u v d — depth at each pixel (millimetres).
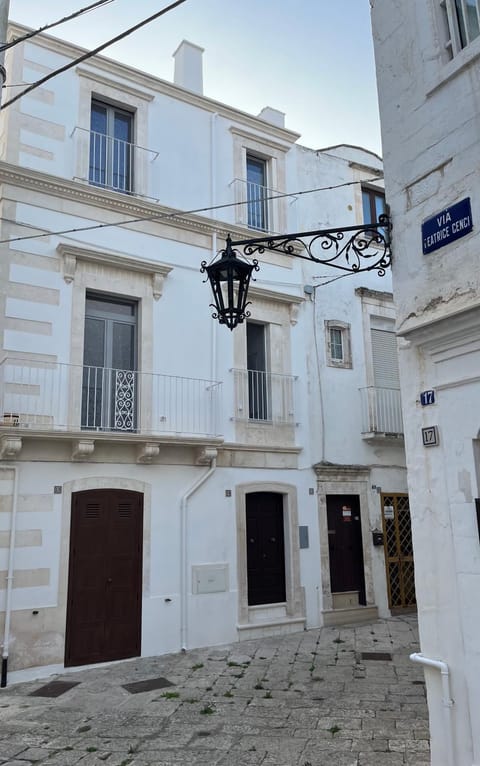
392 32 5445
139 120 10828
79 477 9133
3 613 8172
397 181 5238
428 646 4625
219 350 11039
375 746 5406
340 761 5121
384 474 12812
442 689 4434
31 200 9430
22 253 9203
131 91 10781
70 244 9625
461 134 4652
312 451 11883
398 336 5062
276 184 12484
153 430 9914
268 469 11242
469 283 4453
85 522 9070
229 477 10719
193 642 9672
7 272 9031
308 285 12523
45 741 5840
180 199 11008
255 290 11570
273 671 8156
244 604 10383
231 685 7562
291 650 9391
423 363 4957
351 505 12453
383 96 5480
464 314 4395
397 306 5121
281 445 11430
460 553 4438
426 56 5039
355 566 12195
